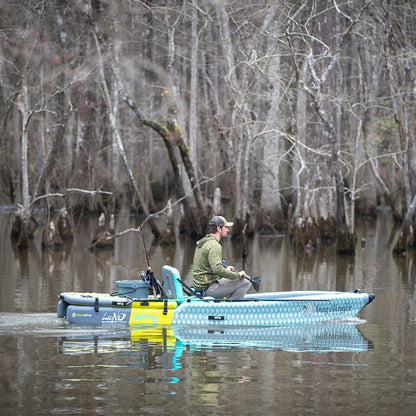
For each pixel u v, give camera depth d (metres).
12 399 27.41
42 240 93.88
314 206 104.25
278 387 29.06
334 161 86.88
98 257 83.19
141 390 28.50
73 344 36.00
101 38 101.88
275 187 116.50
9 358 33.09
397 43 105.44
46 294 53.19
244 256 84.19
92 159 147.00
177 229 127.19
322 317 43.38
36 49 94.31
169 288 42.09
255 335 38.88
